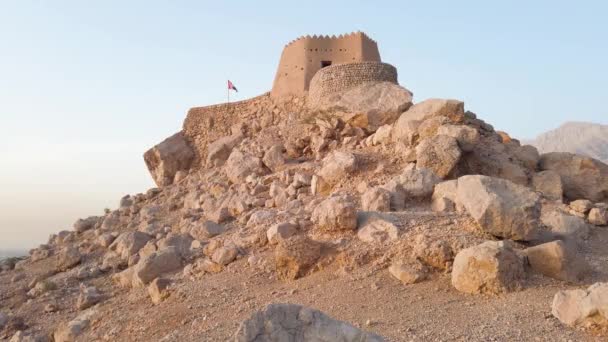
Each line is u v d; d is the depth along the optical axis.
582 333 6.68
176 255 13.60
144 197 24.05
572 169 16.27
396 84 21.23
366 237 10.97
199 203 19.78
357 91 20.17
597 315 6.73
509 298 8.12
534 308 7.59
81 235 21.98
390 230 10.88
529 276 8.89
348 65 22.00
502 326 7.10
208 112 27.58
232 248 12.42
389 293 9.05
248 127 25.89
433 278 9.38
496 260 8.48
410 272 9.41
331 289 9.62
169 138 27.25
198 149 27.22
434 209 12.62
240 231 13.94
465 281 8.64
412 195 13.15
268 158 20.09
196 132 27.58
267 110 25.78
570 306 7.02
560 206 13.80
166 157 26.48
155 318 10.52
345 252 10.64
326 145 19.62
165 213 20.81
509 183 10.59
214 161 24.88
